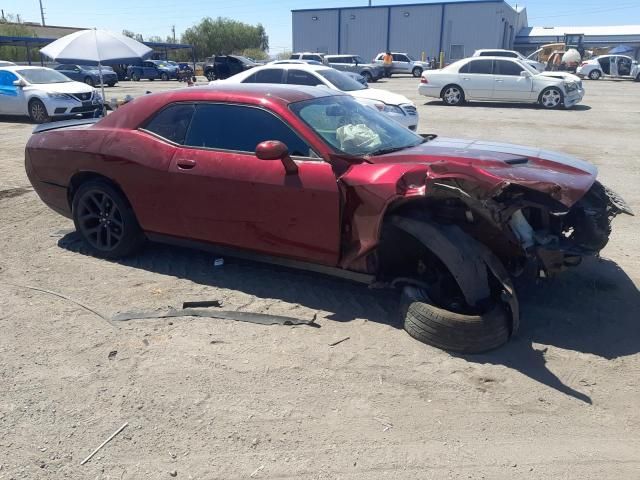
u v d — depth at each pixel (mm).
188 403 3078
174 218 4594
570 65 37438
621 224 6230
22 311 4133
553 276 3621
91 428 2887
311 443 2781
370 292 4398
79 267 4984
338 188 3809
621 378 3285
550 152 4426
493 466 2629
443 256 3584
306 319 3973
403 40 56094
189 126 4516
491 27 52375
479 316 3510
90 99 16453
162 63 44906
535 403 3068
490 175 3373
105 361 3482
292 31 60562
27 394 3154
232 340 3725
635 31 62281
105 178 4922
